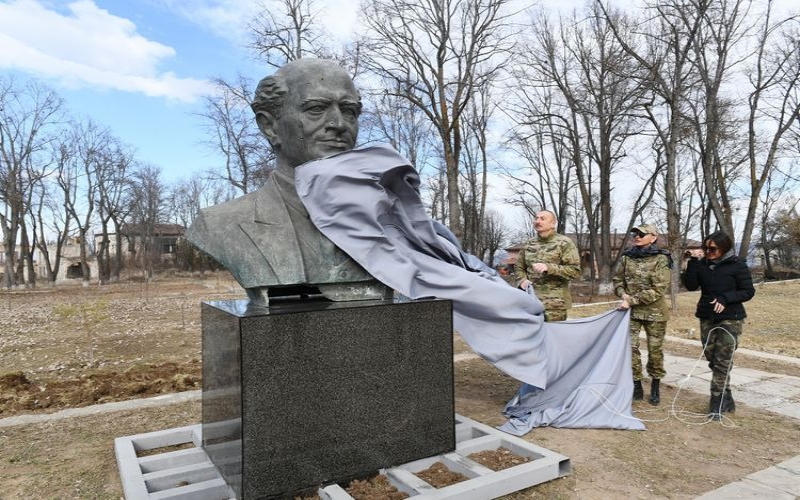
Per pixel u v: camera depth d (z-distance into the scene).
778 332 9.89
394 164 3.66
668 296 17.72
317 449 2.99
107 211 36.19
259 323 2.80
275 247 3.38
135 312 14.77
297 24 18.91
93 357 8.13
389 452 3.26
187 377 6.21
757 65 20.56
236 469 2.86
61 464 3.71
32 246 32.41
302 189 3.49
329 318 3.03
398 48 18.61
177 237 51.03
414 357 3.37
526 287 4.96
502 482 3.08
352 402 3.11
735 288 4.55
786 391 5.56
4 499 3.18
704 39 17.48
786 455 3.82
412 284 3.61
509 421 4.42
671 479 3.40
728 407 4.71
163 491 3.00
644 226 5.08
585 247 37.59
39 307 16.95
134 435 3.96
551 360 4.48
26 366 7.66
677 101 17.39
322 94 3.54
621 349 4.74
